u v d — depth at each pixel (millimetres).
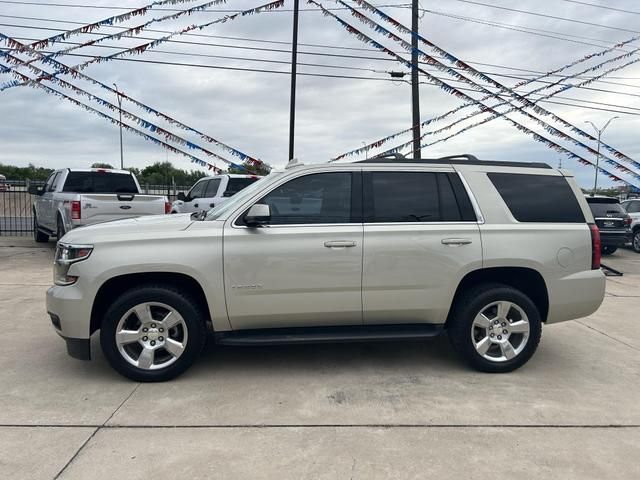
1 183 22516
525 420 3699
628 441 3408
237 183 12727
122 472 2957
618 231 14383
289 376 4523
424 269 4461
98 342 5457
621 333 6117
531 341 4629
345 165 4594
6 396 4008
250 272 4285
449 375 4598
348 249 4371
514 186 4766
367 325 4605
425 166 4699
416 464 3086
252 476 2938
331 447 3275
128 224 4516
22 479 2867
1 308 6793
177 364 4316
